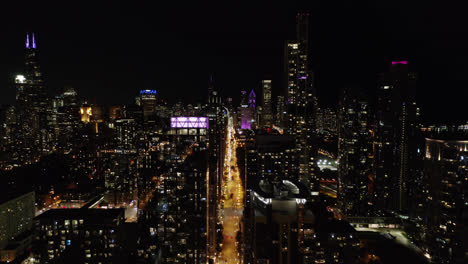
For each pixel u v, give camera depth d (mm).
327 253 179000
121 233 196250
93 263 183875
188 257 180750
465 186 183250
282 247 150875
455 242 185875
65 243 186500
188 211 186500
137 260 180375
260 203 159625
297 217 152375
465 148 197375
